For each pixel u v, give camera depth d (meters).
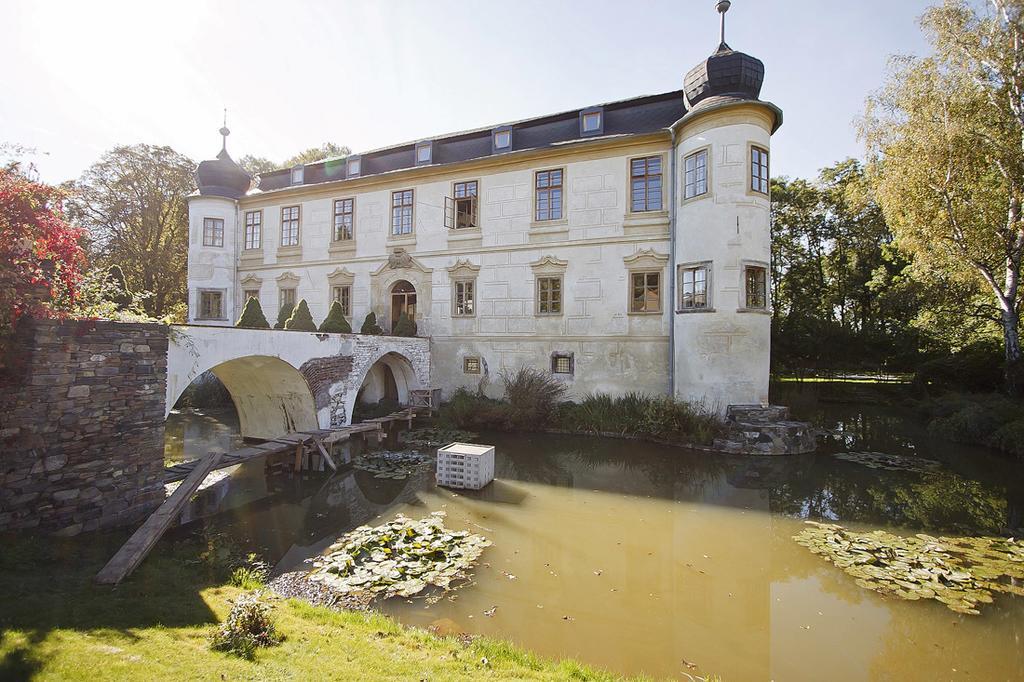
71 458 6.82
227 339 9.66
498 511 9.01
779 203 28.47
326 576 6.33
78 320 6.93
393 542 7.50
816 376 26.02
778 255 29.38
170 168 27.16
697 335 14.89
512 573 6.57
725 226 14.53
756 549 7.47
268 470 11.43
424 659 4.13
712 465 12.29
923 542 7.68
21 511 6.30
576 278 17.58
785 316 27.80
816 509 9.26
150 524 6.68
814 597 6.08
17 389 6.28
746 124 14.54
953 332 20.95
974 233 16.67
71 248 6.60
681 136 15.93
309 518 8.57
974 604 5.86
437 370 19.50
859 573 6.63
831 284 31.11
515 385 17.12
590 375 17.27
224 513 8.83
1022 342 18.34
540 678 4.05
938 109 16.30
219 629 4.18
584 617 5.54
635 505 9.41
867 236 28.78
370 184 20.98
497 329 18.64
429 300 19.78
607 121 18.02
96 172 26.06
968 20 15.87
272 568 6.57
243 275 23.36
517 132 19.39
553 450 13.78
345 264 21.38
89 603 4.57
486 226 18.92
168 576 5.62
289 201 22.58
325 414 13.02
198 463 9.16
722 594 6.14
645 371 16.58
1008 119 15.73
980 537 7.92
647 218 16.70
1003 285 18.33
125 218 26.48
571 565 6.87
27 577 5.05
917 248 18.45
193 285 22.72
